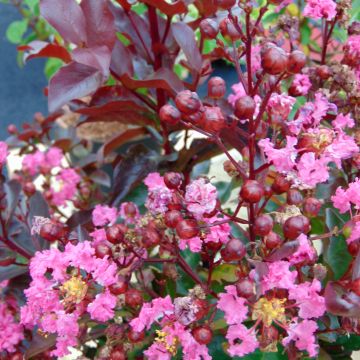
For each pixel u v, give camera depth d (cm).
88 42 28
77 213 33
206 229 23
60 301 23
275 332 22
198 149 34
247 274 23
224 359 27
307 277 25
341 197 24
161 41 34
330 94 29
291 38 31
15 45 92
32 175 47
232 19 23
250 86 23
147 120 36
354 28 30
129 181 34
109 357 25
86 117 38
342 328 24
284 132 24
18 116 80
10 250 30
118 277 23
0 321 29
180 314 22
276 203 32
